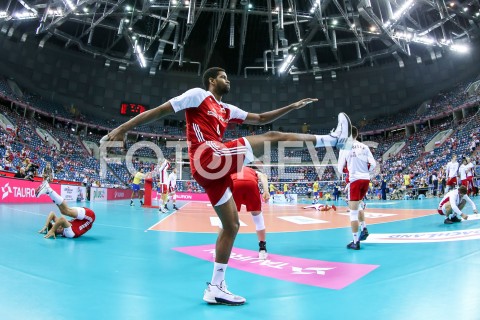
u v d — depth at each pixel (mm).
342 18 33531
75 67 42875
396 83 45125
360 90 46719
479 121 31297
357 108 46688
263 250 3982
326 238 5711
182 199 30859
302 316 1989
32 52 39562
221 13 34125
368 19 29078
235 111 2908
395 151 40250
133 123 2324
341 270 3246
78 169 29609
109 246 4637
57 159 29469
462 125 33812
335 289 2576
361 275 3004
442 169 21344
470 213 8305
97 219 8883
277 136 2715
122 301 2295
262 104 48406
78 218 5301
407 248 4293
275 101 48438
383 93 45750
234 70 48812
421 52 42812
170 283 2824
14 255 3707
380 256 3887
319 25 33844
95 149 40344
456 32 39938
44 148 30922
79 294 2414
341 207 16500
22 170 16594
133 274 3104
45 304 2152
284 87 48438
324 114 47500
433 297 2207
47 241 4824
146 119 2363
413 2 26375
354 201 4637
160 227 7301
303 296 2422
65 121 40594
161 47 37688
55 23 32344
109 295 2422
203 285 2777
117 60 42125
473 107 35969
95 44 42500
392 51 39344
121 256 3945
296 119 48125
